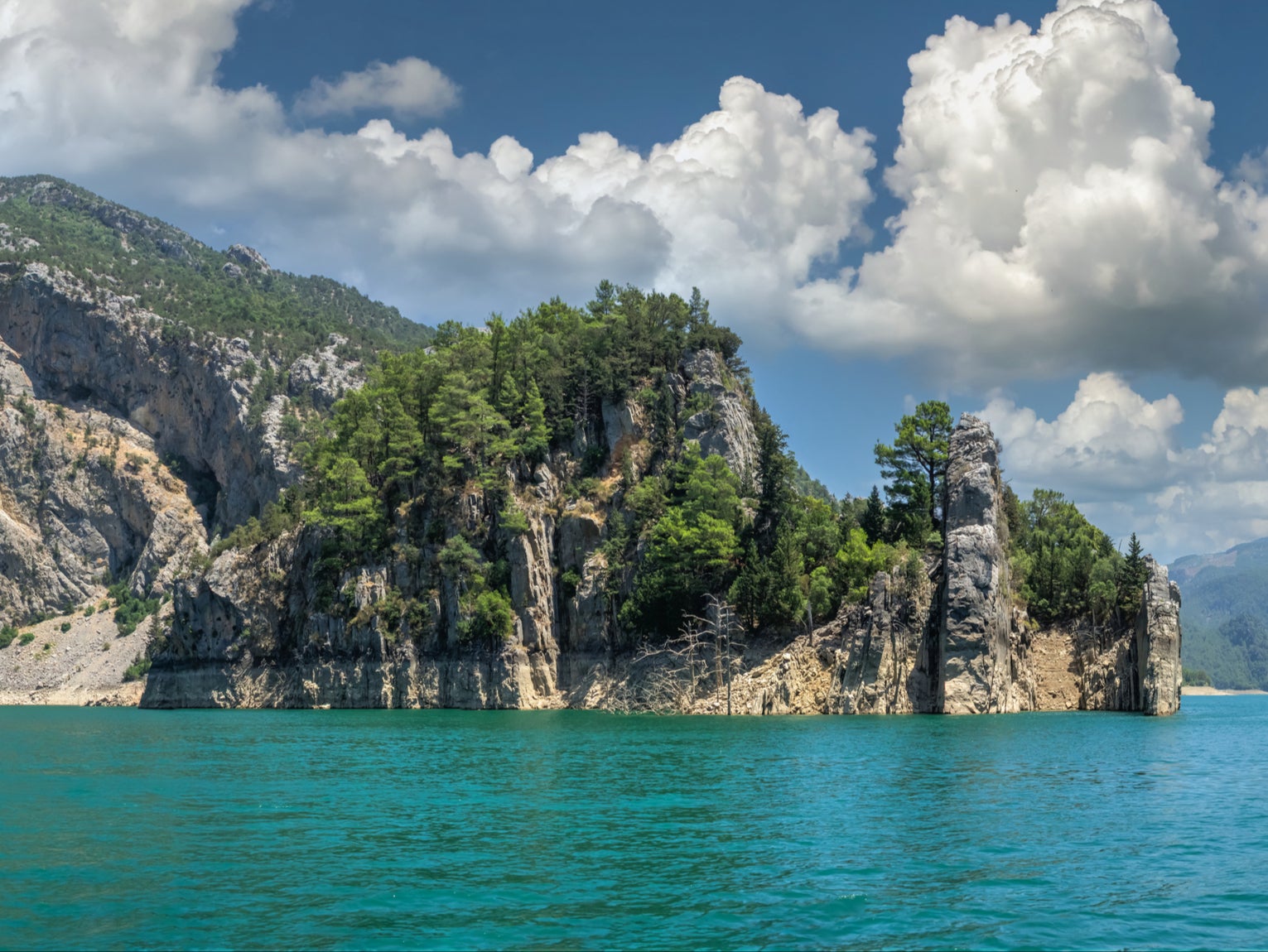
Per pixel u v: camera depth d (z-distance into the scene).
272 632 199.62
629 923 38.28
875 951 35.19
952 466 148.50
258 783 74.62
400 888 43.16
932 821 56.78
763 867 46.38
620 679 166.50
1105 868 46.03
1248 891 42.19
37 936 37.34
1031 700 146.12
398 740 109.88
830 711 138.75
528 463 190.00
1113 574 154.75
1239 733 111.75
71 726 151.88
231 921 38.81
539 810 61.41
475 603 176.38
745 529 164.50
